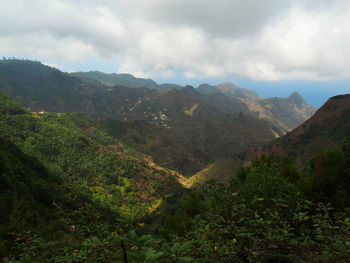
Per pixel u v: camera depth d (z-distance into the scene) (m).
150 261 1.58
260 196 4.33
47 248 2.79
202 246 2.73
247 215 3.54
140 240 1.89
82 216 3.17
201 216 4.29
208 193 5.02
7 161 53.62
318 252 2.53
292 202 3.95
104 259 2.18
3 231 3.38
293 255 2.56
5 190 38.19
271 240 2.72
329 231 2.85
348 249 2.37
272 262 2.83
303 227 3.47
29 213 33.19
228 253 2.62
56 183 70.25
